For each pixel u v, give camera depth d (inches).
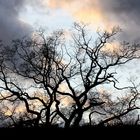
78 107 1317.7
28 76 1406.3
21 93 1370.6
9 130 690.8
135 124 665.6
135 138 601.9
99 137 619.5
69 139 630.5
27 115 1375.5
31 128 692.1
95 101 1395.2
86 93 1359.5
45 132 668.7
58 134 652.7
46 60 1405.0
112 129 641.0
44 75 1389.0
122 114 1357.0
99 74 1412.4
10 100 1390.3
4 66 1412.4
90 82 1389.0
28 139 649.0
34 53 1423.5
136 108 1414.9
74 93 1346.0
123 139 603.5
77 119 1290.6
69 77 1408.7
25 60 1417.3
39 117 1286.9
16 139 653.3
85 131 646.5
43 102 1343.5
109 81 1417.3
